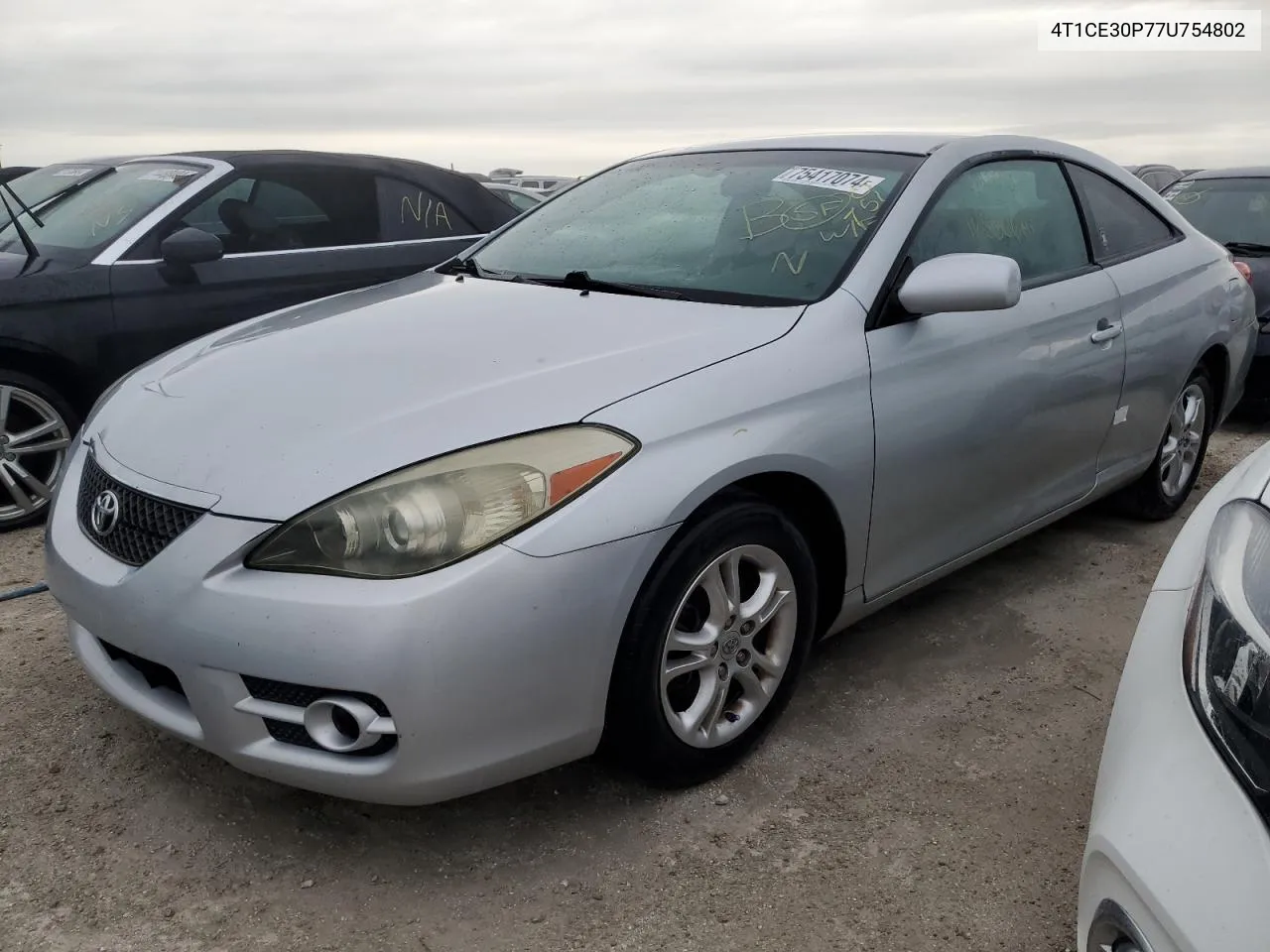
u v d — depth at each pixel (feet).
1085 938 5.00
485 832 7.68
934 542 9.66
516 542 6.57
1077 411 11.04
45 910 6.85
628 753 7.58
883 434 8.62
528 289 9.80
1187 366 12.96
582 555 6.73
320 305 10.39
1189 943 4.21
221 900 6.98
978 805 8.04
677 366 7.70
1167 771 4.70
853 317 8.70
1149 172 37.73
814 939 6.68
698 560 7.38
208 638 6.59
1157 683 5.14
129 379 9.23
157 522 7.02
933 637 10.73
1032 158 11.51
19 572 12.33
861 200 9.82
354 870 7.29
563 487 6.78
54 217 16.10
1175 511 14.25
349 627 6.31
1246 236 22.07
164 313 14.67
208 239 14.52
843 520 8.46
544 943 6.64
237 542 6.61
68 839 7.52
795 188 10.28
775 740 8.82
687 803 7.99
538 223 11.73
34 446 13.76
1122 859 4.61
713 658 7.82
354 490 6.57
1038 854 7.51
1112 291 11.63
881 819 7.85
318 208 16.69
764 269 9.34
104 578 7.14
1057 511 11.43
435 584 6.39
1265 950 4.01
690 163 11.68
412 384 7.48
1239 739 4.46
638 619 7.12
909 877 7.25
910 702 9.48
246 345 8.89
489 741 6.67
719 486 7.38
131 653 7.04
